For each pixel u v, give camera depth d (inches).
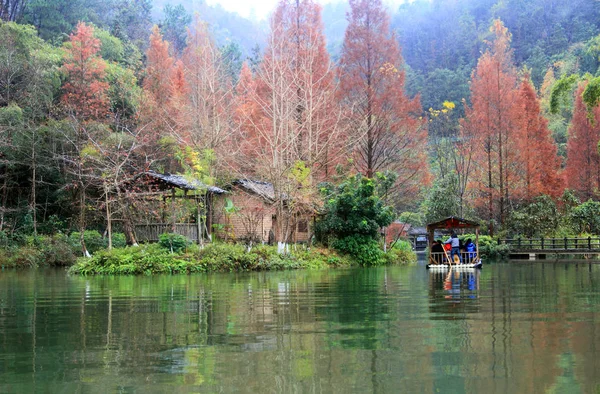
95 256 713.0
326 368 165.5
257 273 705.6
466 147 1663.4
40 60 1224.2
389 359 176.7
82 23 1344.7
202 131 1124.5
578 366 166.1
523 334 219.6
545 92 2461.9
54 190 1149.1
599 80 1080.2
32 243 975.6
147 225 880.9
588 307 309.6
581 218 1504.7
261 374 159.2
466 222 887.7
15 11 1760.6
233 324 251.8
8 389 146.9
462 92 2610.7
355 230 980.6
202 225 922.7
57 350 196.2
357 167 1215.6
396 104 1202.6
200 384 149.1
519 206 1568.7
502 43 1553.9
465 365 168.4
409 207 2047.2
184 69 1493.6
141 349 196.5
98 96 1293.1
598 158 1843.0
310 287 465.1
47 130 1096.2
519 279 563.2
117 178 906.7
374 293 404.2
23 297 390.6
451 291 419.2
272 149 896.3
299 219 984.3
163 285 495.8
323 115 1062.4
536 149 1523.1
